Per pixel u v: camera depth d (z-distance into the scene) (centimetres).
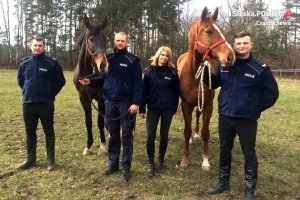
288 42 4206
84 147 641
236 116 418
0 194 449
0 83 1734
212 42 449
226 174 460
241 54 414
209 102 521
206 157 546
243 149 431
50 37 4384
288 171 553
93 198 443
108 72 493
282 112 1030
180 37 3741
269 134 765
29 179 494
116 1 3481
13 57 4600
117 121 504
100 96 572
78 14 3903
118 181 487
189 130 538
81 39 566
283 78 2698
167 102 503
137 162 562
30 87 507
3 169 528
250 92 414
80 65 562
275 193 472
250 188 432
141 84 489
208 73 468
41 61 508
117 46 485
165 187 473
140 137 707
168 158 586
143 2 3609
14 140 679
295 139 732
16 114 909
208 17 462
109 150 517
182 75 526
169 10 3681
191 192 464
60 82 529
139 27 3662
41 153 598
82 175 509
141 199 443
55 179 495
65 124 812
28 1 4600
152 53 3672
